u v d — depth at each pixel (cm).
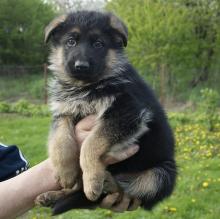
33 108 354
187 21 488
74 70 75
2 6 620
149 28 485
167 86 471
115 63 78
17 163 70
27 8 634
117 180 73
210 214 135
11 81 555
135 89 75
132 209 76
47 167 67
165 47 477
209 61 496
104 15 81
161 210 137
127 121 71
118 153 70
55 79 81
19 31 631
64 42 80
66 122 74
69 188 69
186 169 174
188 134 243
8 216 62
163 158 78
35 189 65
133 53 489
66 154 69
